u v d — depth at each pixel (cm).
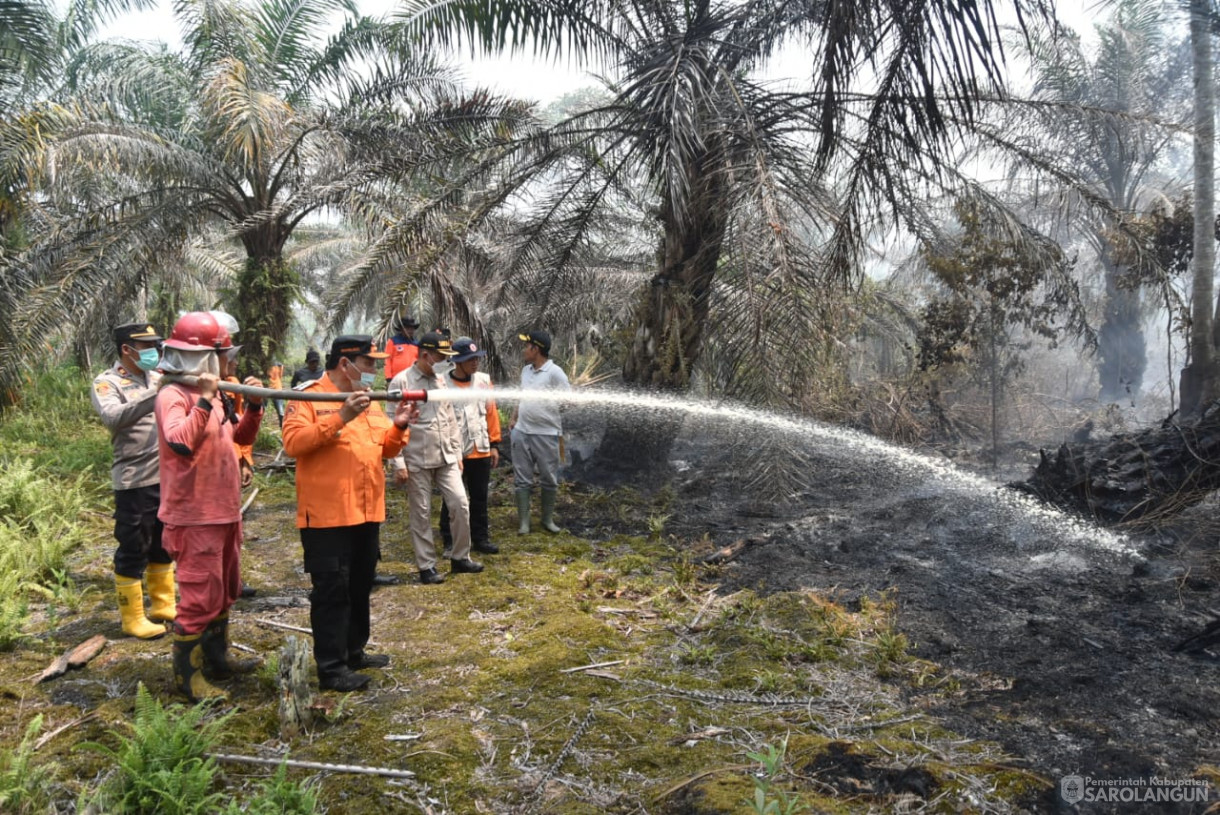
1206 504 625
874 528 657
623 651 428
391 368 804
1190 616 458
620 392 858
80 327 1108
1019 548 591
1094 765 307
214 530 357
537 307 946
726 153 731
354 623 393
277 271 1138
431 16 811
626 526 696
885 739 327
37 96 1102
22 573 511
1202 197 863
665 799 289
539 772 310
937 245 973
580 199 888
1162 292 938
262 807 266
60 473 838
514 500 782
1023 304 941
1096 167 1216
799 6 790
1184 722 342
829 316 684
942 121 506
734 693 377
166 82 1187
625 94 779
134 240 1061
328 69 1188
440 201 840
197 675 361
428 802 292
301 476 363
